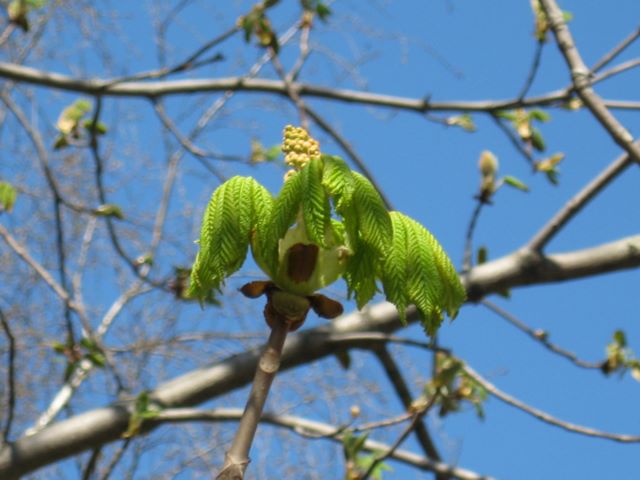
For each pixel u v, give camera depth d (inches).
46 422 262.2
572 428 194.2
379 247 72.2
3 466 187.8
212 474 283.4
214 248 72.6
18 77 240.1
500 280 209.6
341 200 71.9
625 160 205.3
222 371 201.0
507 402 193.6
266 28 243.1
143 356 287.9
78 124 233.5
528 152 216.5
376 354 224.7
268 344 71.1
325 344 202.2
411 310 206.5
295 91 247.0
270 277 73.7
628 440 194.5
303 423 207.3
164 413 193.2
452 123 241.0
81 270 309.7
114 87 243.6
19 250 221.9
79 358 220.2
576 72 146.8
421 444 222.2
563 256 211.9
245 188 73.7
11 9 232.4
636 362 207.0
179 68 240.5
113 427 191.2
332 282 74.0
